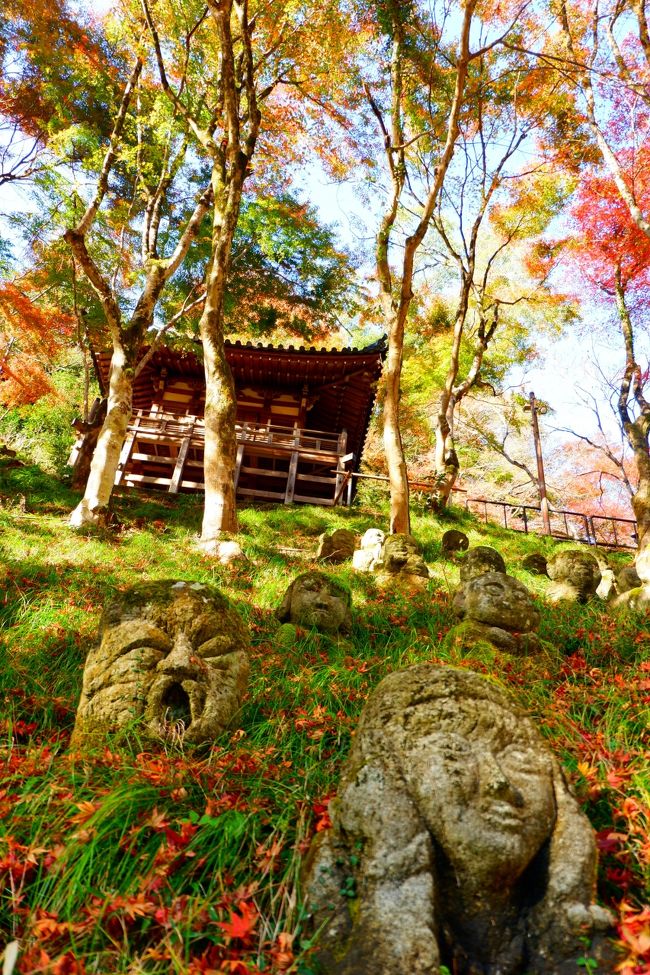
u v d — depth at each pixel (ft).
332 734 11.74
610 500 90.22
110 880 7.52
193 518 46.50
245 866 7.78
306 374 64.85
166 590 11.94
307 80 45.75
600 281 56.18
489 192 62.28
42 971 5.92
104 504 38.81
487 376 78.13
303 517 49.88
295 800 8.88
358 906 6.41
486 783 6.78
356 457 80.23
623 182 41.24
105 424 40.68
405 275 44.37
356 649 18.80
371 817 6.80
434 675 7.86
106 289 41.24
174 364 65.00
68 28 46.52
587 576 28.37
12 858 7.27
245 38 38.96
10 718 11.51
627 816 7.98
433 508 58.75
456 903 6.44
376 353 59.57
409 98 49.42
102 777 9.27
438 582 29.35
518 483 97.25
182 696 11.05
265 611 22.17
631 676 14.83
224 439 36.68
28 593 20.92
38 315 58.70
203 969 6.02
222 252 38.83
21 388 68.49
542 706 12.55
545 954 6.14
